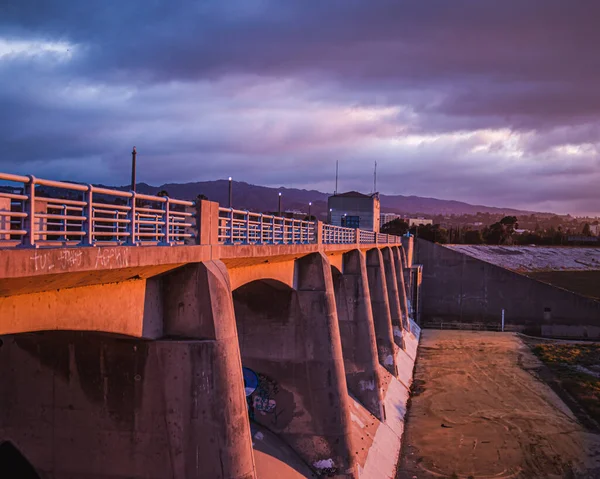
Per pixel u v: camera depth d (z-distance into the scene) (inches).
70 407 638.5
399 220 6761.8
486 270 3513.8
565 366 2498.8
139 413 617.6
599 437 1663.4
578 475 1416.1
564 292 3380.9
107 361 625.0
